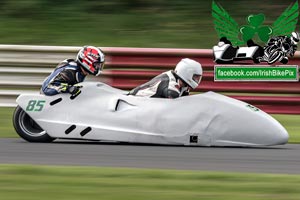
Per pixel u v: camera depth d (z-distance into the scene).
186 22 52.19
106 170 24.36
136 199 20.06
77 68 31.28
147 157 27.36
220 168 25.23
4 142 31.16
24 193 20.80
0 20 52.81
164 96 30.75
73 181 22.53
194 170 24.72
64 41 49.47
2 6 54.78
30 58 41.56
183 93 31.33
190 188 21.59
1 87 41.75
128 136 30.12
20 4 54.84
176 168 25.16
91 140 30.77
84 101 30.64
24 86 41.56
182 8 54.12
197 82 31.05
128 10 54.12
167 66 41.19
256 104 40.34
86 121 30.48
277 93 40.94
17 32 50.91
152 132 30.03
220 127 29.72
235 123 29.64
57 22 52.47
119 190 21.25
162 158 27.19
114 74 41.44
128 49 41.47
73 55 41.34
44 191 21.08
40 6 54.66
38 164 25.73
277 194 20.78
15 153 28.09
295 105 40.12
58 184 22.09
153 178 23.11
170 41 49.47
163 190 21.28
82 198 20.16
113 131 30.17
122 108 30.42
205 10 53.75
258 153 28.61
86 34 50.66
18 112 31.25
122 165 25.64
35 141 31.20
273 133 29.61
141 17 53.03
